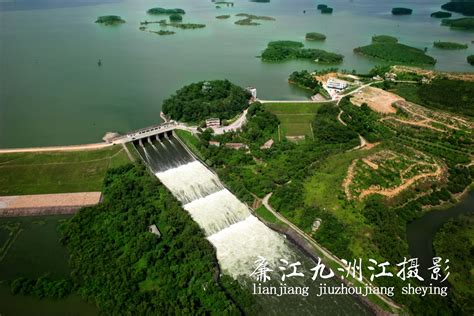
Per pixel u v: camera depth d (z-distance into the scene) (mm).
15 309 106125
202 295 109312
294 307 110500
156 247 124000
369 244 126188
